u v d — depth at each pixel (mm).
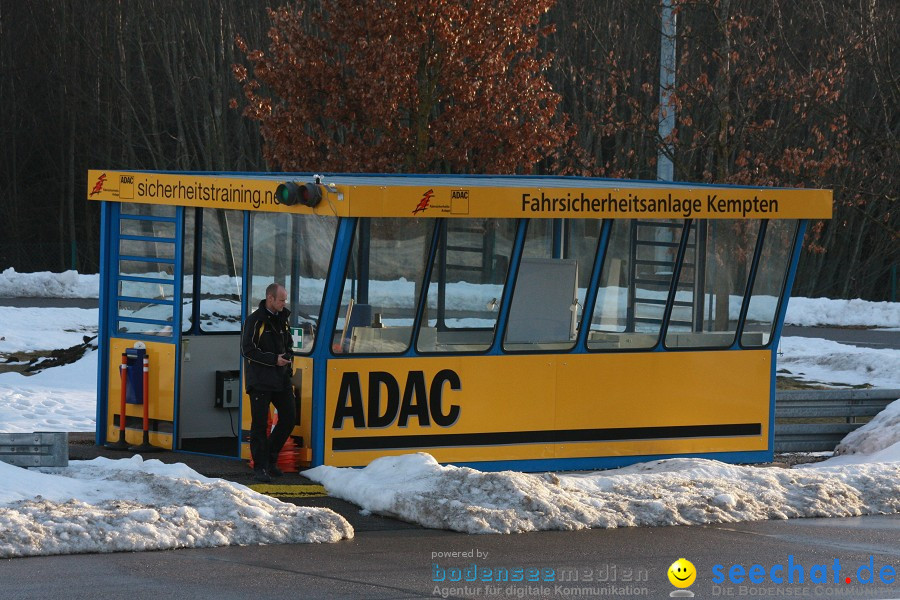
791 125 109375
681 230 51812
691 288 52281
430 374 47906
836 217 178500
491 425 49000
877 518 42469
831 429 60938
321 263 46375
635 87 175625
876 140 123750
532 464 49781
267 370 44969
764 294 53625
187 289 50656
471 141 99938
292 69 100812
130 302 51562
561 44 187250
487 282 48594
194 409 50969
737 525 40438
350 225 45656
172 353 50000
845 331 121188
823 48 132375
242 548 34844
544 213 48812
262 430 45125
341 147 100500
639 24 180750
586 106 177500
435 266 47594
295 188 45469
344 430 46750
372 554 34531
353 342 46688
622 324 51250
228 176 50531
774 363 54188
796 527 40281
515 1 99438
